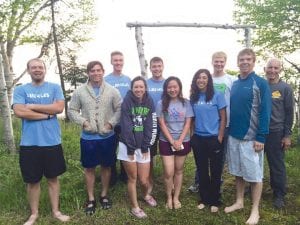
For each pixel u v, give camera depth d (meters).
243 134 4.80
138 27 6.54
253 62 4.78
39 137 4.62
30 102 4.63
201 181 5.18
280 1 9.68
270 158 5.27
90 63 4.98
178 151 5.13
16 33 8.98
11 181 5.80
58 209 5.11
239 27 7.05
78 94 5.05
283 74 11.16
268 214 5.09
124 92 5.62
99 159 5.11
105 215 5.08
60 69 14.94
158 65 5.45
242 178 5.12
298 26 10.12
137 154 4.93
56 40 13.26
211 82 5.00
